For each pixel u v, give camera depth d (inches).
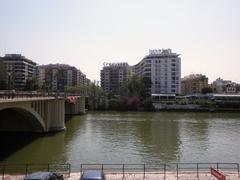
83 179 1079.6
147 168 1894.7
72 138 3120.1
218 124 4687.5
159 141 3034.0
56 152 2415.1
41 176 1120.8
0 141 2896.2
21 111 2768.2
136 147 2694.4
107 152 2461.9
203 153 2492.6
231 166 2068.2
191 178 1416.1
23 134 3299.7
